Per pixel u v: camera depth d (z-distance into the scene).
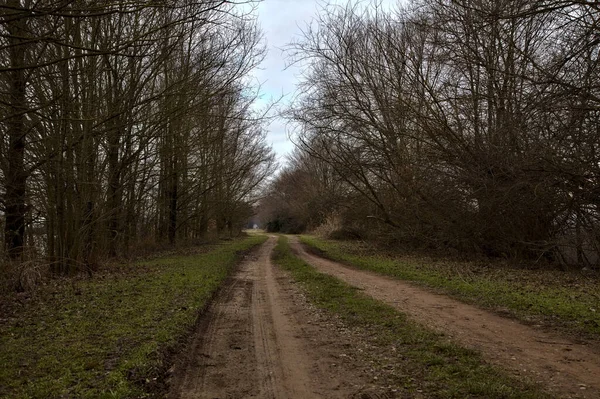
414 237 25.19
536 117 14.13
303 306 10.46
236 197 42.56
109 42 14.55
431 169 22.03
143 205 25.94
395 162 24.41
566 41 11.91
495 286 12.46
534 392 5.06
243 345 7.25
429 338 7.36
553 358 6.32
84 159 15.31
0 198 14.18
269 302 11.05
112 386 5.23
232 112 27.86
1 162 14.08
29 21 10.17
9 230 14.61
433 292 12.01
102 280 13.94
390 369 5.99
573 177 15.24
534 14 10.11
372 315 9.16
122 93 17.08
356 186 27.41
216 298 11.58
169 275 14.88
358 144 25.69
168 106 19.09
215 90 20.58
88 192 16.05
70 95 13.52
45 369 5.79
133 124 17.50
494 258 21.38
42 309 9.53
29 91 13.28
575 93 11.93
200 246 32.41
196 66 20.09
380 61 24.27
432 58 20.14
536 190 16.12
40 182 15.40
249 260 23.34
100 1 8.18
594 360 6.23
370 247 29.42
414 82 22.77
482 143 19.17
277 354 6.75
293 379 5.69
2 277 11.82
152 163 22.23
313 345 7.22
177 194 30.31
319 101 25.58
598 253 17.09
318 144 28.09
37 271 12.59
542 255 19.12
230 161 33.12
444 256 23.05
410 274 15.49
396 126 23.98
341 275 15.91
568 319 8.55
